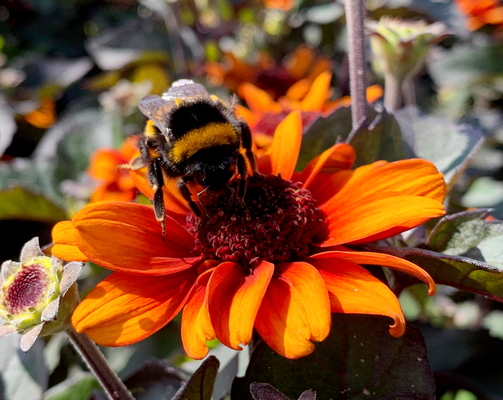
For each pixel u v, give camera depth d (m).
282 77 0.25
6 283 0.10
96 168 0.18
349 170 0.12
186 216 0.12
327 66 0.24
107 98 0.26
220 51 0.31
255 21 0.35
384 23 0.16
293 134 0.12
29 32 0.37
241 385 0.11
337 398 0.10
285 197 0.11
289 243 0.11
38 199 0.19
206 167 0.12
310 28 0.33
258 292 0.09
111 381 0.11
